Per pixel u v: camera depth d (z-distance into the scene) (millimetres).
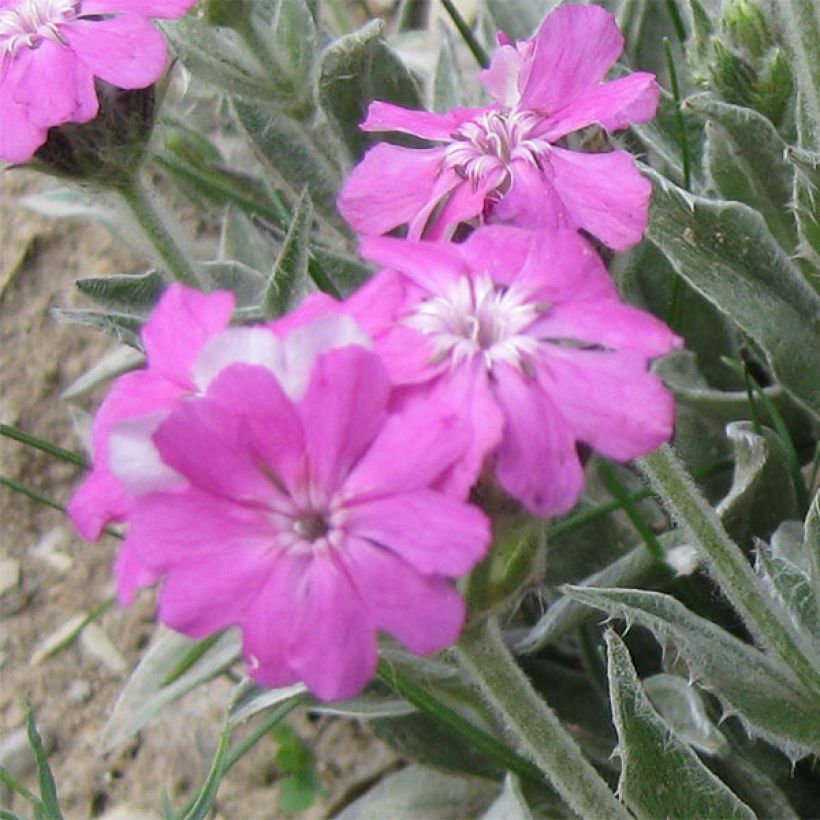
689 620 143
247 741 159
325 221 196
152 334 109
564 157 125
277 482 97
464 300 106
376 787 187
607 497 177
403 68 182
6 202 264
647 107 129
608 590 140
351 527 95
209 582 95
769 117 169
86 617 221
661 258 186
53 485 238
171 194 257
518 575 107
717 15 192
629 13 199
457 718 158
